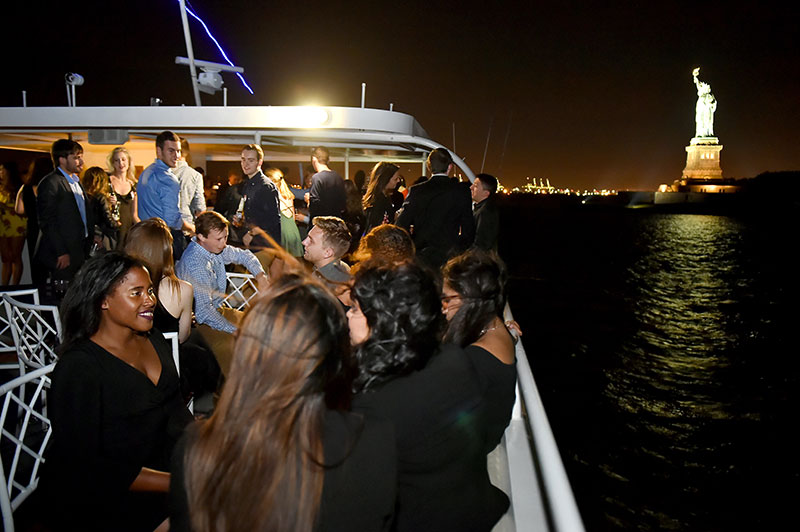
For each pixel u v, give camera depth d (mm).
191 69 6938
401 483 1673
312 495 1148
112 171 6355
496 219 6168
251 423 1129
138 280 2164
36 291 4512
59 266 5246
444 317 1713
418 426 1593
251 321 1184
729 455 17859
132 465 2064
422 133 7469
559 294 45688
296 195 7570
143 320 2189
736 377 25906
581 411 21234
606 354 28922
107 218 6078
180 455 1188
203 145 8141
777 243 105062
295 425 1142
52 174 5266
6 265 7363
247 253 4555
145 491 2115
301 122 6156
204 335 4047
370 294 1614
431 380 1616
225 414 1152
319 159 6211
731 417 21016
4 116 6387
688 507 14719
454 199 5168
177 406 2408
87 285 2127
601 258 72562
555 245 89750
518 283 50219
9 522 2170
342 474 1204
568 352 29109
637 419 20609
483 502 1816
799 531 13602
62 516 2014
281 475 1125
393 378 1605
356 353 1622
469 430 1710
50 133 6781
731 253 85562
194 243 4059
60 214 5234
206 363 3654
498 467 2621
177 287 3359
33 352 3773
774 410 21750
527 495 2146
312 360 1164
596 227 145750
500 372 2125
